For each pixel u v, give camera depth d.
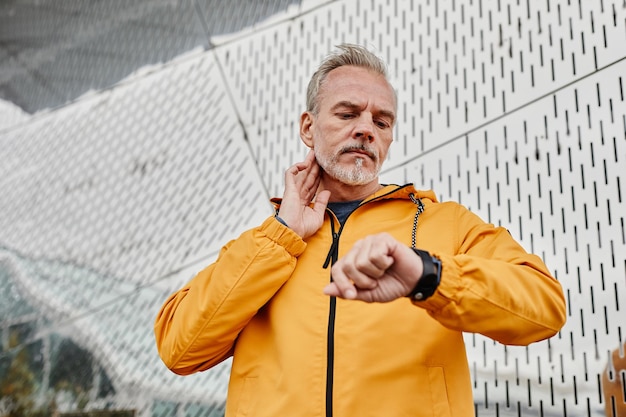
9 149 2.79
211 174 2.28
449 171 1.82
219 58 2.37
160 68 2.50
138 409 2.17
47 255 2.55
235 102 2.29
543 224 1.65
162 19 2.55
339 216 1.27
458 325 0.92
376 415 1.00
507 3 1.84
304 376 1.04
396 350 1.03
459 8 1.92
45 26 2.86
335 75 1.34
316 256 1.17
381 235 0.86
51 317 2.46
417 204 1.21
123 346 2.27
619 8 1.67
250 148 2.21
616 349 1.50
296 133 2.13
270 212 2.11
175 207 2.31
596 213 1.59
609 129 1.61
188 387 2.10
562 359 1.55
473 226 1.15
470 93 1.84
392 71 2.00
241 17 2.36
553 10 1.76
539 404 1.56
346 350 1.04
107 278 2.38
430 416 1.00
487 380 1.63
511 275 0.95
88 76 2.68
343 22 2.14
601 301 1.54
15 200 2.70
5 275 2.62
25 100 2.82
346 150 1.25
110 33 2.67
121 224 2.41
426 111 1.90
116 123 2.55
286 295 1.13
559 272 1.60
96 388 2.28
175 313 1.18
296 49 2.21
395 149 1.92
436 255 0.91
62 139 2.67
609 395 1.48
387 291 0.88
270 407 1.06
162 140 2.41
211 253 2.19
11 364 2.48
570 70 1.70
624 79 1.62
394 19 2.03
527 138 1.72
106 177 2.50
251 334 1.16
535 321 0.95
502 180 1.73
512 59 1.79
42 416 2.36
